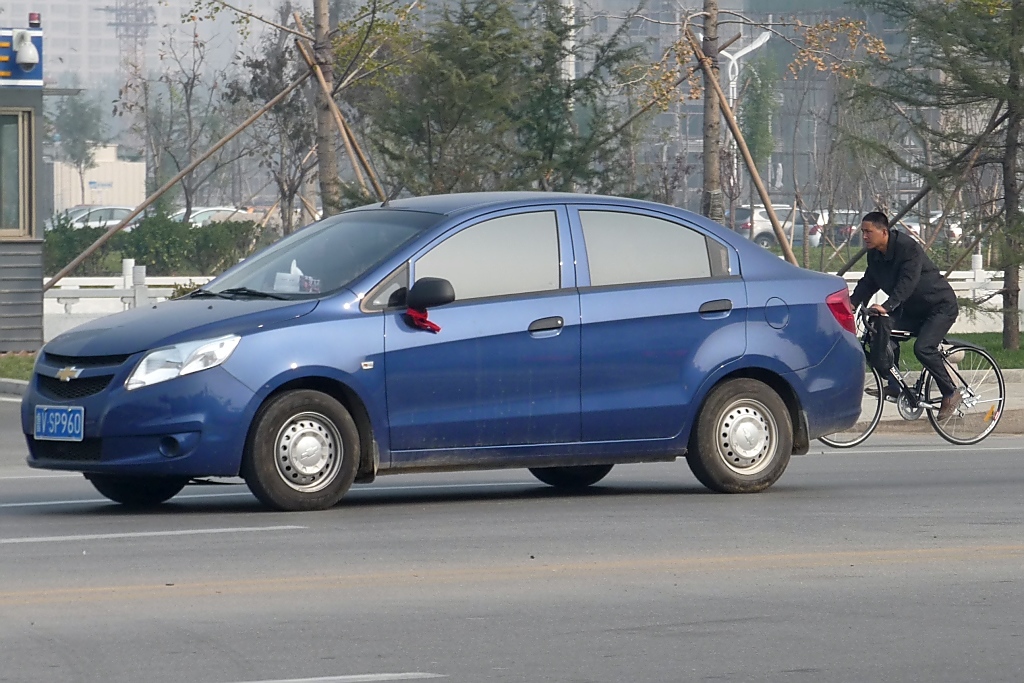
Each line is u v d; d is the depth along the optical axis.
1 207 63.00
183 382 24.52
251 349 24.83
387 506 26.86
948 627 17.97
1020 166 66.31
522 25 71.50
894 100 65.12
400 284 25.98
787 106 173.75
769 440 28.55
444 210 27.02
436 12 71.25
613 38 70.19
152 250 103.25
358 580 20.09
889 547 22.86
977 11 62.69
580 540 23.19
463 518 25.34
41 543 22.58
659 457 27.89
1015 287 66.50
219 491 29.56
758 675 15.76
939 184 65.25
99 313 72.44
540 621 18.00
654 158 145.25
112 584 19.69
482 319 26.23
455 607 18.66
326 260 26.67
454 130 68.19
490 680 15.48
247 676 15.52
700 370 27.75
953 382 38.16
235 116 133.12
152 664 15.95
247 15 66.62
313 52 65.75
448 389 26.00
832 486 30.14
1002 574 21.02
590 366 26.94
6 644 16.72
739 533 23.95
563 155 69.94
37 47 62.75
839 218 163.00
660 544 22.89
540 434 26.67
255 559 21.41
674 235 28.14
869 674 15.88
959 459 35.62
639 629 17.66
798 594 19.62
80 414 24.77
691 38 60.97
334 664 16.00
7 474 32.81
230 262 104.88
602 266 27.39
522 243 26.92
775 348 28.41
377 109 69.94
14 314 63.03
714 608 18.77
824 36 64.06
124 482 27.00
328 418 25.41
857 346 29.44
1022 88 63.62
